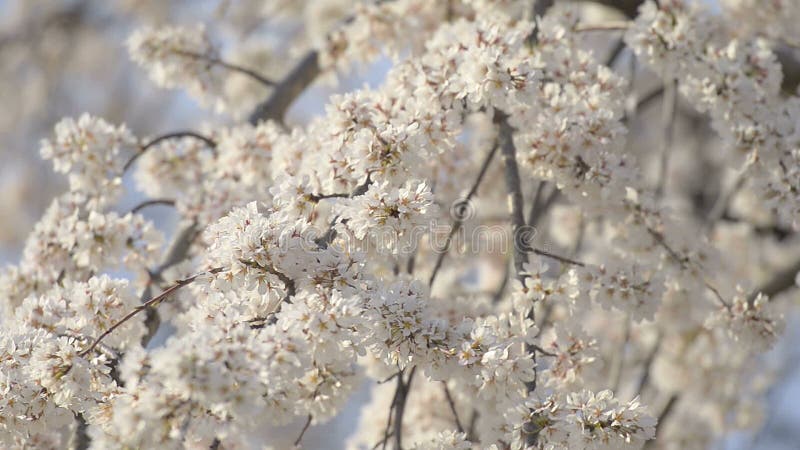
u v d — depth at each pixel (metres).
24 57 11.73
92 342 3.57
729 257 6.75
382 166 3.62
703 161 9.69
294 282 3.32
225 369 2.74
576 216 6.07
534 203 5.12
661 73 4.69
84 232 4.28
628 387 6.86
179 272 4.29
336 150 3.74
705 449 7.30
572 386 3.88
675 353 6.68
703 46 4.77
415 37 5.46
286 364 2.91
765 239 7.67
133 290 3.83
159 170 5.34
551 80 4.36
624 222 4.56
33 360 3.36
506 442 3.65
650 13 4.62
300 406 4.07
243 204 4.63
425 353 3.39
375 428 5.19
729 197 6.74
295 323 3.04
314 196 3.60
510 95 3.80
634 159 4.21
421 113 3.79
